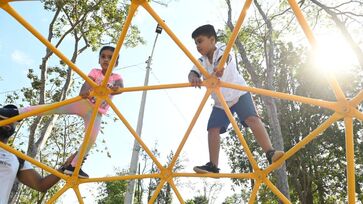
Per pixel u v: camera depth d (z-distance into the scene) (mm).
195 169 4723
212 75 4133
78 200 4836
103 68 4941
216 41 4797
